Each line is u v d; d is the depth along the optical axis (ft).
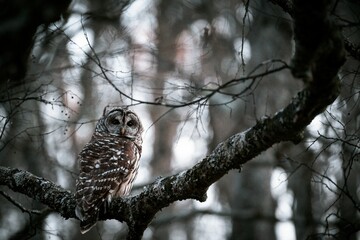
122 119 38.96
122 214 29.76
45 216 35.06
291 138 22.80
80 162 33.96
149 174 91.45
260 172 75.97
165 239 89.25
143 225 29.09
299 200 64.44
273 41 61.00
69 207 31.04
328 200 52.60
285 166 54.65
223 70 62.03
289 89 65.72
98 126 39.88
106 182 32.50
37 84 42.24
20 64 38.96
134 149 36.27
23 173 32.65
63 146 61.62
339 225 31.50
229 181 85.76
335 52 19.56
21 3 39.04
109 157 34.32
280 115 22.35
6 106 36.11
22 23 38.65
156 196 27.68
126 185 34.88
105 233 72.02
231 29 63.16
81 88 52.65
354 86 32.94
